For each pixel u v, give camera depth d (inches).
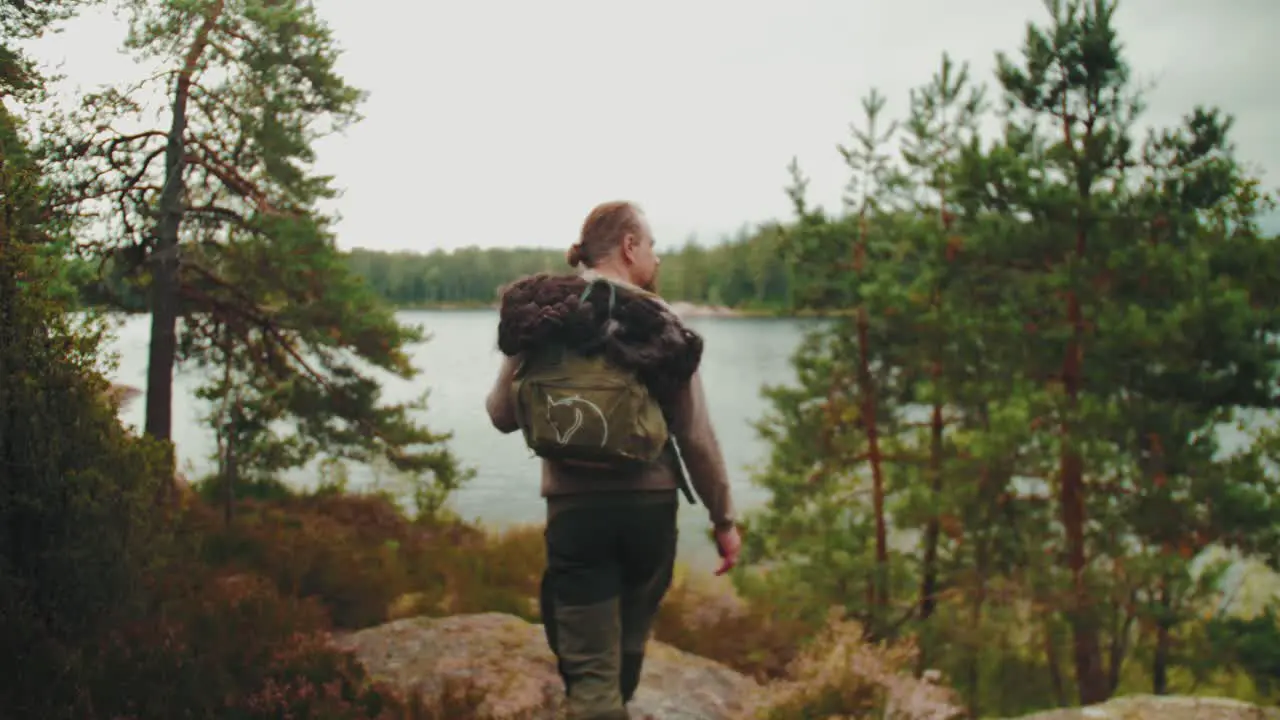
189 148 394.9
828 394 467.8
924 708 129.6
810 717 130.6
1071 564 387.2
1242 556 367.9
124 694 121.3
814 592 416.2
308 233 438.3
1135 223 389.1
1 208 131.0
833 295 467.8
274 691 132.6
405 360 514.0
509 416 89.7
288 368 507.8
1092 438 366.3
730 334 5002.5
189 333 478.3
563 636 87.2
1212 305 350.0
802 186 476.1
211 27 370.9
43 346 132.3
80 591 132.4
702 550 661.9
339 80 412.2
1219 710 118.5
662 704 137.0
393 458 557.6
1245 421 380.2
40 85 274.8
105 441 137.9
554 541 87.2
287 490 600.4
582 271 92.1
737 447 1364.4
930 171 456.4
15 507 126.9
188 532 231.1
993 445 369.4
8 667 118.0
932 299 428.1
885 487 458.0
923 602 424.8
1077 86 408.2
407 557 390.6
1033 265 415.2
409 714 130.4
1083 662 393.7
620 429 80.7
